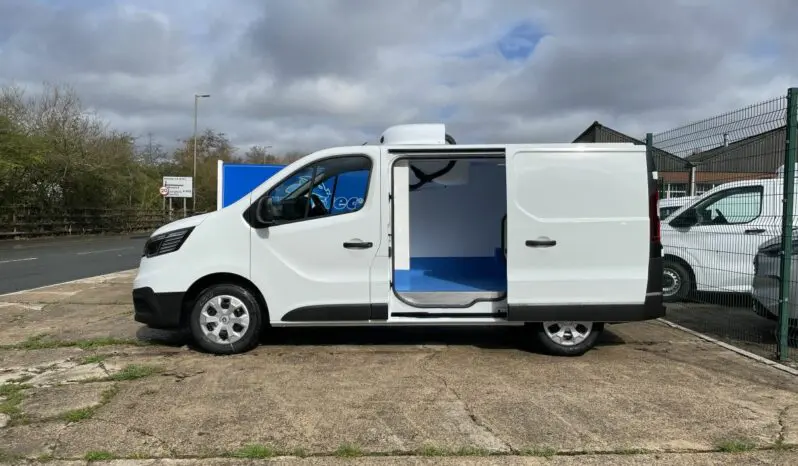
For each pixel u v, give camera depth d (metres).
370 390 4.78
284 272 5.73
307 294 5.74
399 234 7.02
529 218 5.61
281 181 5.80
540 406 4.43
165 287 5.75
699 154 7.07
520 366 5.47
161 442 3.81
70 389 4.81
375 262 5.73
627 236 5.62
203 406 4.42
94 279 12.15
